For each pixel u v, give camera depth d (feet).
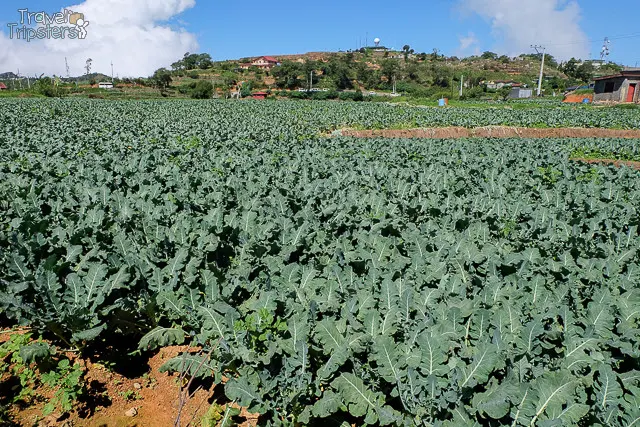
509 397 11.87
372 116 128.36
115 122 97.96
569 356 14.16
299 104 196.65
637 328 16.24
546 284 20.42
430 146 68.18
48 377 16.44
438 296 17.25
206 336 15.74
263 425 14.65
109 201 29.94
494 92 359.46
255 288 18.93
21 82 461.78
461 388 12.36
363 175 43.09
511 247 25.81
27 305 16.79
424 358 13.30
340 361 13.53
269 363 14.15
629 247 26.61
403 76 468.34
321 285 18.62
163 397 16.46
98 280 18.07
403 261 20.89
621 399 12.62
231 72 496.64
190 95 295.28
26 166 42.63
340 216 28.07
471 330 15.44
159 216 26.40
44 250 21.44
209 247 22.07
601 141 82.58
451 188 39.86
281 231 23.98
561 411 12.02
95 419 15.44
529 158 58.39
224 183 36.81
